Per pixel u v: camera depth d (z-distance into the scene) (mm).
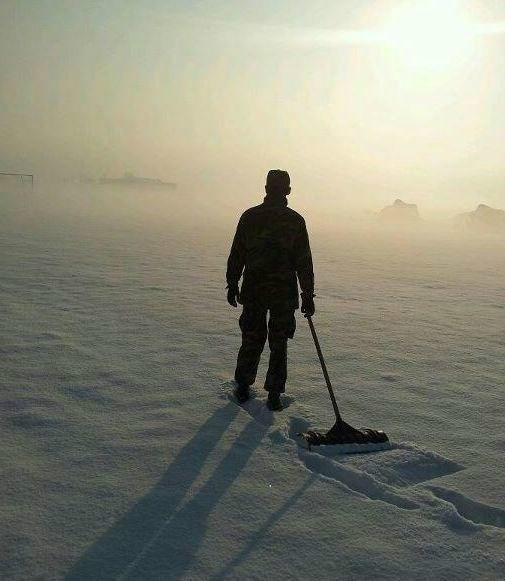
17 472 2557
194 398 3619
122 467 2643
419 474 2748
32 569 1875
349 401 3715
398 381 4234
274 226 3488
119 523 2170
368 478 2578
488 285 11414
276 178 3564
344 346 5340
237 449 2867
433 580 1887
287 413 3430
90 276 9719
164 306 7070
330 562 1975
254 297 3531
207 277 10297
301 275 3479
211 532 2133
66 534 2082
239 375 3617
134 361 4484
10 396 3576
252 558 1984
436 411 3596
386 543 2090
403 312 7562
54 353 4656
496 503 2418
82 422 3184
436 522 2240
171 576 1867
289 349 5133
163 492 2418
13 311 6391
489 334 6242
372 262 15812
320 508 2326
